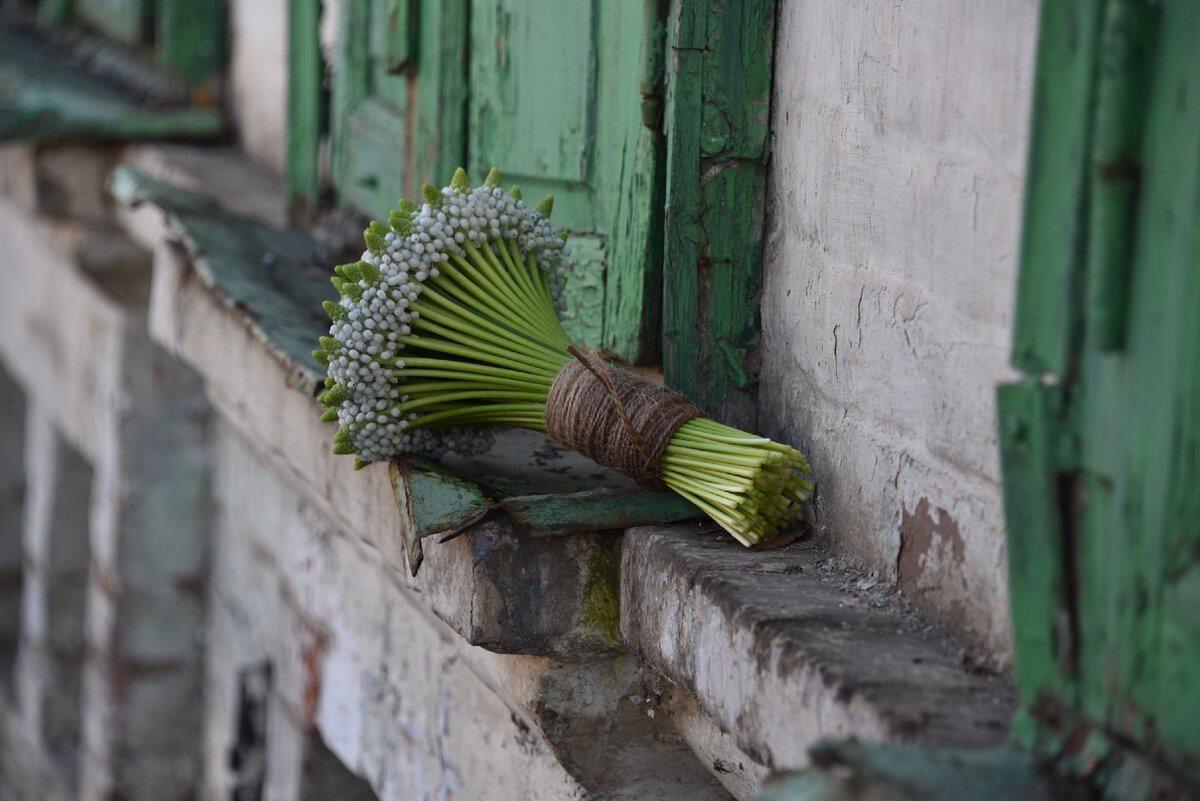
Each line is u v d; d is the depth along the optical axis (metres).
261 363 1.63
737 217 1.44
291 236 1.87
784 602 1.31
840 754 1.18
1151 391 1.15
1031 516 1.19
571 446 1.40
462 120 1.65
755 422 1.46
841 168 1.37
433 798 1.61
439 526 1.38
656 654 1.37
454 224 1.39
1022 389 1.19
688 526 1.40
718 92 1.43
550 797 1.47
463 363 1.40
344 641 1.76
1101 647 1.17
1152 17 1.15
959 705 1.23
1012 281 1.25
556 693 1.43
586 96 1.52
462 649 1.54
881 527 1.34
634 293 1.48
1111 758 1.17
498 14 1.60
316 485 1.59
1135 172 1.15
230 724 2.12
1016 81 1.25
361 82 1.85
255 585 2.02
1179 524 1.14
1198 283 1.13
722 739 1.40
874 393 1.35
